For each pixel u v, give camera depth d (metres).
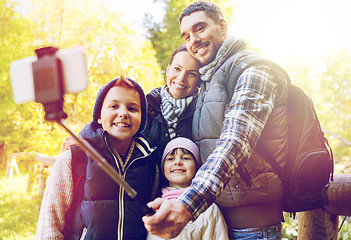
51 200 1.72
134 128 1.78
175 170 1.93
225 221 1.85
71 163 1.74
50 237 1.71
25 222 6.18
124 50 6.91
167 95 2.07
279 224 1.82
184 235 1.77
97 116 1.83
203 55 1.91
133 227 1.69
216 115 1.71
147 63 6.54
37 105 6.59
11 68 0.89
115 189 1.69
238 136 1.42
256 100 1.52
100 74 7.20
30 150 6.74
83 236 1.67
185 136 2.03
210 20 1.89
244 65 1.63
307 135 1.72
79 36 8.20
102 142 1.71
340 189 2.40
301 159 1.70
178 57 2.02
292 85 1.75
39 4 9.31
